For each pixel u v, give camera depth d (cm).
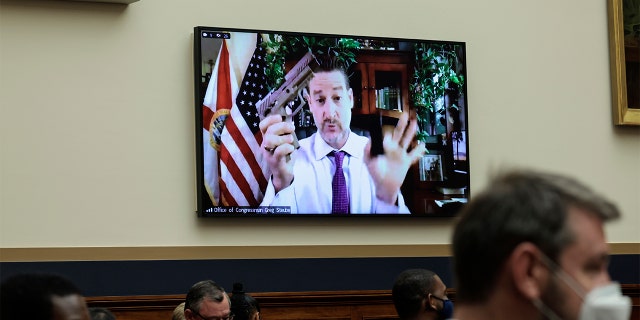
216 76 873
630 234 1008
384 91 923
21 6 845
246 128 876
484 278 158
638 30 1023
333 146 901
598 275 154
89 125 852
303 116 895
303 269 891
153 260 852
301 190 887
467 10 979
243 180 870
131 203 855
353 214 900
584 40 1016
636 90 1016
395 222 928
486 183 167
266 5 914
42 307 214
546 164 985
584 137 1002
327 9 933
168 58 880
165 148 870
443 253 938
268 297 874
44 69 845
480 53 978
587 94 1009
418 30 959
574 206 155
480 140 965
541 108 991
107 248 841
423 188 925
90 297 830
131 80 868
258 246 882
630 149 1018
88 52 858
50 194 834
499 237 155
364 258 911
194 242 866
